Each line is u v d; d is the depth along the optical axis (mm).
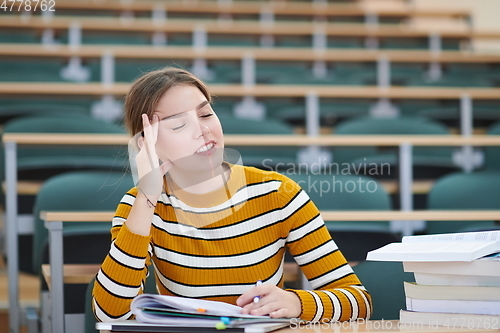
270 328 1340
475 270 1392
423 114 5371
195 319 1318
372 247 2891
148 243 1565
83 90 4574
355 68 6223
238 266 1693
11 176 3111
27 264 3408
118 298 1522
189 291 1675
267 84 6109
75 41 6094
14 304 2982
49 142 3279
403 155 3564
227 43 6570
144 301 1366
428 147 4430
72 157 3951
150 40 6359
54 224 2219
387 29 6828
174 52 5430
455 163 4281
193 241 1704
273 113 5316
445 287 1435
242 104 5156
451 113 5328
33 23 5953
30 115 4676
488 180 3379
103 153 4000
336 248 1759
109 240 2842
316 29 6676
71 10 6738
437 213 2367
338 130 4332
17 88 4480
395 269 2191
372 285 2182
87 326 2111
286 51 5730
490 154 4324
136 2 6918
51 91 4531
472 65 6320
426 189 4008
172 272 1692
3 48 5188
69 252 2805
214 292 1675
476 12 8062
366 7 7961
